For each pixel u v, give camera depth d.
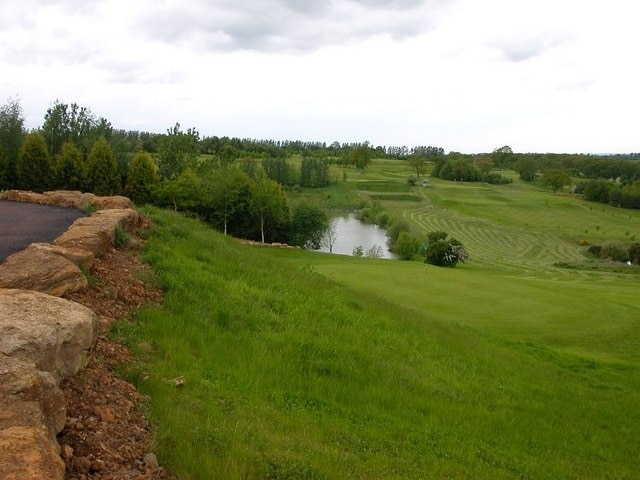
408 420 7.62
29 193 17.59
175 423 5.14
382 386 8.57
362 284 22.86
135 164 45.53
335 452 5.73
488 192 129.25
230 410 6.04
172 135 58.59
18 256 7.05
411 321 13.77
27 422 3.45
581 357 14.96
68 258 7.66
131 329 7.17
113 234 10.11
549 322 18.50
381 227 85.56
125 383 5.64
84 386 5.14
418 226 85.69
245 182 49.81
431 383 9.48
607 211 107.75
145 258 10.19
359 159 155.12
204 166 57.44
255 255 16.67
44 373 4.07
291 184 114.06
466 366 11.41
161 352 7.00
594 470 7.68
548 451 8.00
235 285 10.75
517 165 165.00
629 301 23.53
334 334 10.30
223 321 8.92
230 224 51.78
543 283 26.73
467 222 92.81
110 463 4.18
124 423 4.88
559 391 11.51
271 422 6.08
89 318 5.42
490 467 6.73
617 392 12.46
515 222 95.44
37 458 3.08
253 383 7.13
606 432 9.59
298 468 5.02
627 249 68.88
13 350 4.27
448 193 124.94
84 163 44.53
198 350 7.54
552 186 134.00
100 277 8.28
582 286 28.89
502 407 9.44
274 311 10.46
